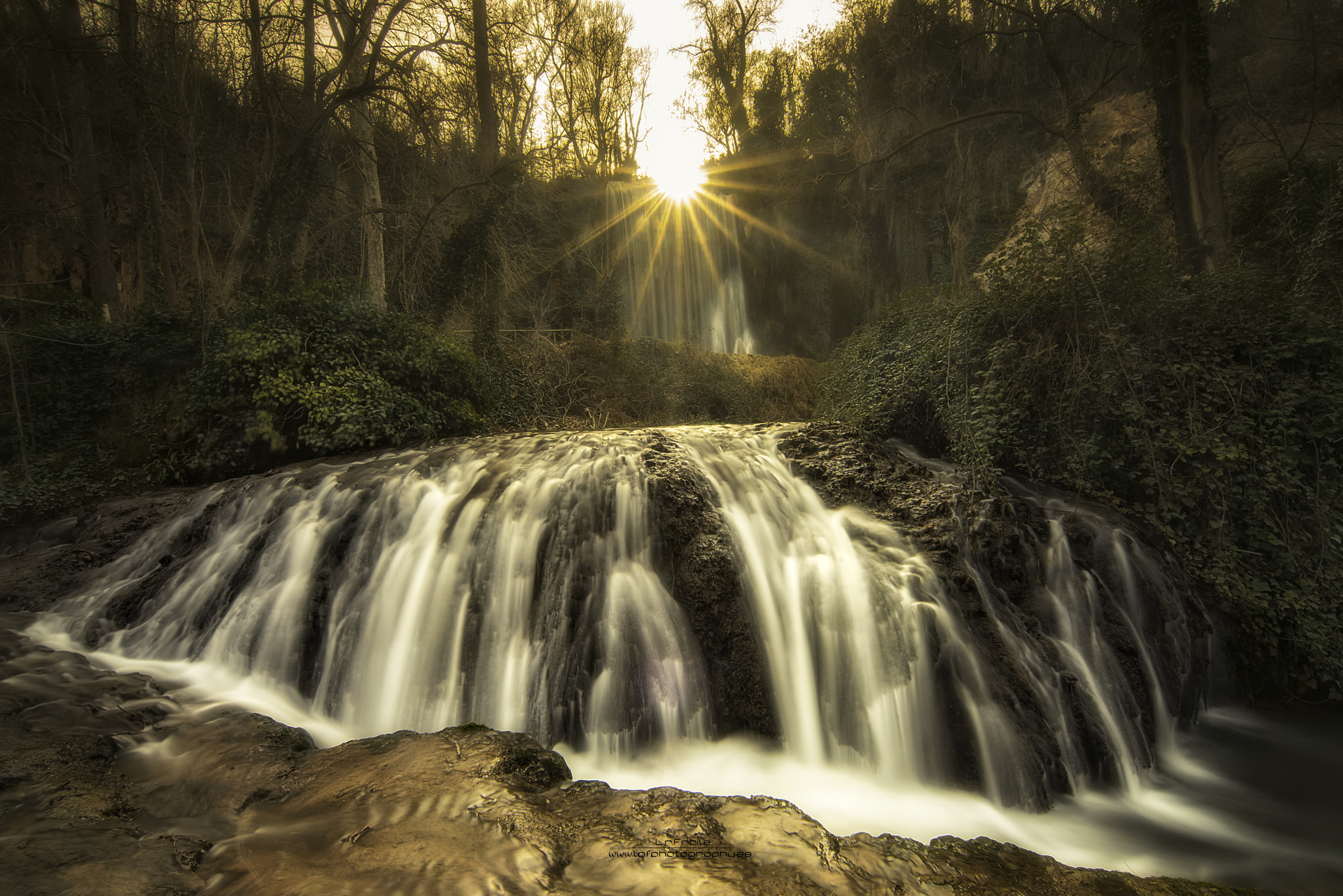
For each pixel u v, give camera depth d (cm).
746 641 594
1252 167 1512
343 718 599
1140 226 1222
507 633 611
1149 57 1360
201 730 434
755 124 3762
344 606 661
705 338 3117
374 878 255
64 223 1798
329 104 1448
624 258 2564
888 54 2852
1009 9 2134
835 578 627
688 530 645
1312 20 1769
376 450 1066
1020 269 926
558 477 721
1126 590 694
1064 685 593
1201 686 698
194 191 1468
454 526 684
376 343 1220
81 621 705
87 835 289
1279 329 838
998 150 2666
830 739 576
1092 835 493
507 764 363
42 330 1290
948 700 558
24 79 1627
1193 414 816
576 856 273
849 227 3148
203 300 1276
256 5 1473
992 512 710
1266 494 787
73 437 1245
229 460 1055
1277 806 546
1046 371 870
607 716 558
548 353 1706
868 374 1108
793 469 797
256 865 269
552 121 3141
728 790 513
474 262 1595
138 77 1479
